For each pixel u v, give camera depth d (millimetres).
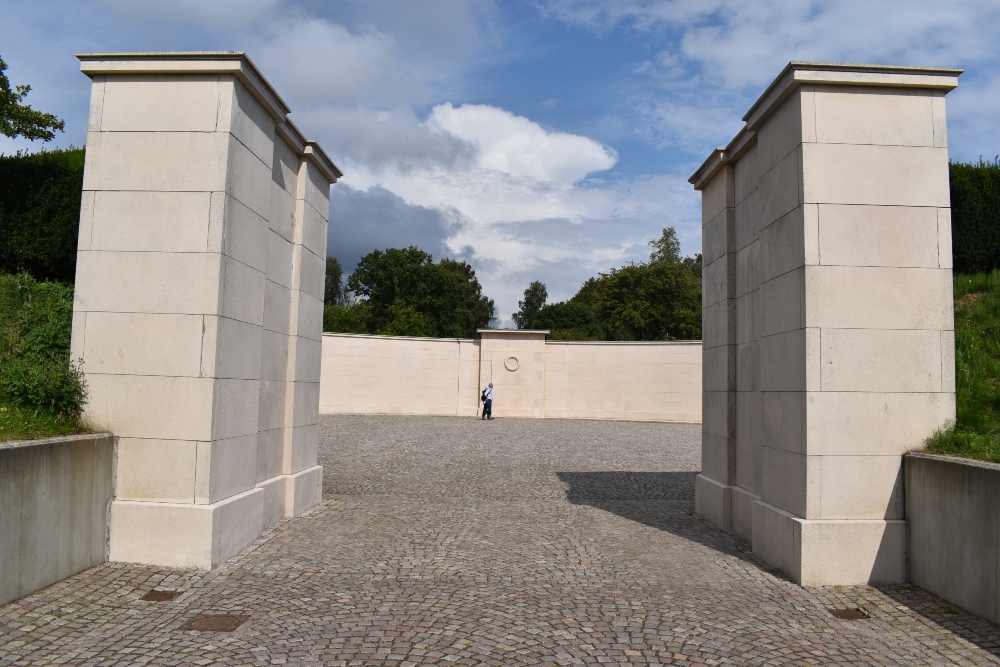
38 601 5477
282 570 6789
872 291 6945
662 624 5508
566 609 5824
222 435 7094
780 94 7359
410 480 12531
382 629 5262
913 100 7156
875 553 6680
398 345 29562
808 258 6918
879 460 6820
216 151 7059
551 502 10680
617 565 7246
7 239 14852
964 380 8609
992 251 14094
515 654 4832
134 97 7188
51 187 15188
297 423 9547
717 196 9766
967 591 5832
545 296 78500
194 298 6934
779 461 7414
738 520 8656
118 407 6910
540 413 29422
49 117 15141
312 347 10172
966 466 5820
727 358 9141
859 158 7047
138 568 6547
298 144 9320
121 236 7059
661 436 21609
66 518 6059
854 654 4977
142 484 6844
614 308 52438
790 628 5484
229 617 5461
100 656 4617
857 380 6859
